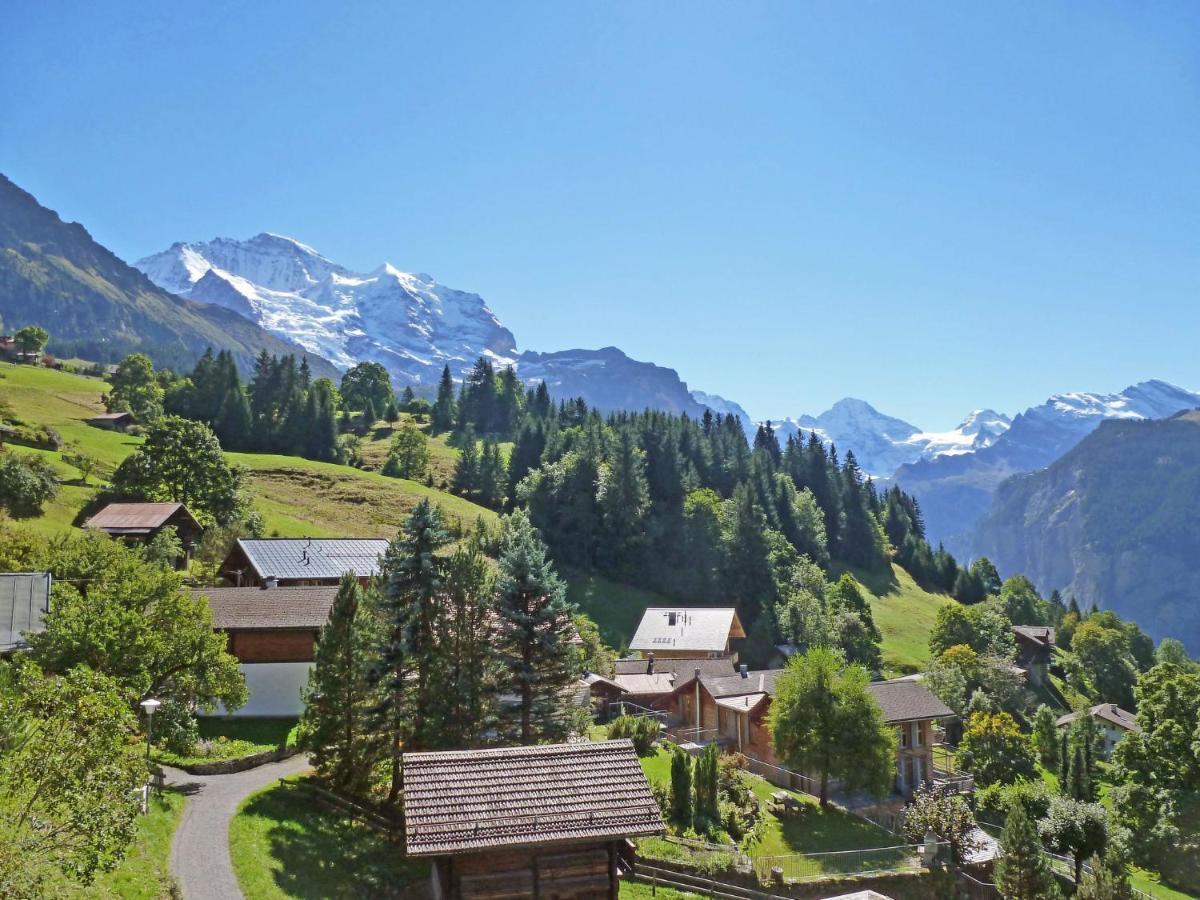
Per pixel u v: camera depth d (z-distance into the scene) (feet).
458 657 137.59
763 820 160.66
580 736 160.76
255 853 102.73
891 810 186.50
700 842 137.90
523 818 82.12
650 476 534.78
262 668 174.29
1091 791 225.35
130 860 88.33
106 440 449.48
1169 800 199.11
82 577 154.92
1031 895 143.43
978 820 205.98
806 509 563.07
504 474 534.37
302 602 184.55
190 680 128.36
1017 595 581.12
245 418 545.85
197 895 90.07
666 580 448.65
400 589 139.44
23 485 286.46
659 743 201.05
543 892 82.28
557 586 154.71
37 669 67.72
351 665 130.72
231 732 162.50
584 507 467.52
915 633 481.05
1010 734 254.68
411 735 134.41
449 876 80.89
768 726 194.90
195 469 336.49
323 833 116.26
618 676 278.87
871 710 177.68
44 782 58.39
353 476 486.38
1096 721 342.03
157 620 128.67
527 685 148.25
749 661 389.39
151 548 252.42
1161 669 235.61
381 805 130.11
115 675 116.57
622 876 123.03
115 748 63.62
